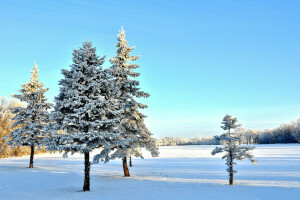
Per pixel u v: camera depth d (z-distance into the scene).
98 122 16.20
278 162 36.62
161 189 15.82
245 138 158.25
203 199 12.50
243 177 23.30
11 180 20.56
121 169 30.27
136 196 13.44
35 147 31.42
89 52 17.36
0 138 53.34
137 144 23.05
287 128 143.12
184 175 25.03
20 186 17.67
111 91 17.91
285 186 17.19
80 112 15.69
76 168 30.88
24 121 31.34
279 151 65.50
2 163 36.38
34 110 31.64
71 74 16.88
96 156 21.58
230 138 19.66
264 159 42.09
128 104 23.19
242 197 12.94
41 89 33.12
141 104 24.19
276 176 23.23
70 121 15.87
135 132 23.62
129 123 23.16
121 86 23.50
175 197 13.05
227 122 20.50
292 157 45.06
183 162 40.31
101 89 17.55
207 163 38.31
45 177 22.66
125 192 14.80
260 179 21.73
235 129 20.66
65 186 17.91
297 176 22.89
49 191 15.58
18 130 30.69
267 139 154.88
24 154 61.50
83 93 16.70
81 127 16.69
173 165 35.56
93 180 21.19
